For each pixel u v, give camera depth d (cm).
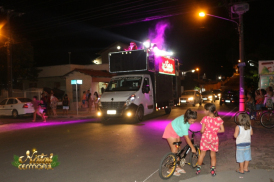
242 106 1382
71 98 2488
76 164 628
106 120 1384
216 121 514
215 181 497
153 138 919
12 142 923
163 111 1905
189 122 513
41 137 1001
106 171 573
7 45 1947
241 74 1388
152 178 525
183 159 536
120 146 806
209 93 3347
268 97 1201
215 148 515
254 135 923
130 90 1348
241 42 1401
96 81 2439
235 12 1379
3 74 2511
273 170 546
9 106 1880
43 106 1809
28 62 2675
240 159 521
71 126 1280
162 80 1603
